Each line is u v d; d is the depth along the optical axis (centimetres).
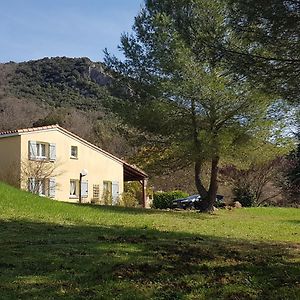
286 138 1947
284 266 780
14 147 2750
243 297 575
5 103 5925
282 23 805
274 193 3538
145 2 2020
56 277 632
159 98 1873
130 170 3488
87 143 3212
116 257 780
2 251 802
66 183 3033
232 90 1720
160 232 1163
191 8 1802
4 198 1579
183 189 4188
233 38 871
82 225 1253
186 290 596
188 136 1941
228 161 2077
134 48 1989
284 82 856
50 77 7631
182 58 1736
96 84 7512
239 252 912
